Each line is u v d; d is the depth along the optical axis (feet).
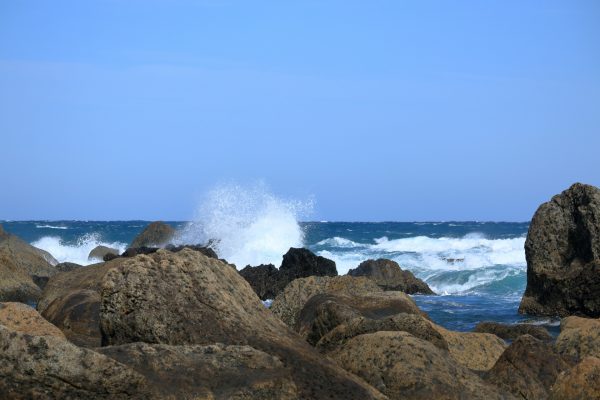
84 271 75.20
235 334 37.73
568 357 46.96
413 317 45.37
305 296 68.80
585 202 91.04
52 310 53.88
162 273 39.14
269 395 33.27
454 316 90.74
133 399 30.78
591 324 53.36
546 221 93.25
